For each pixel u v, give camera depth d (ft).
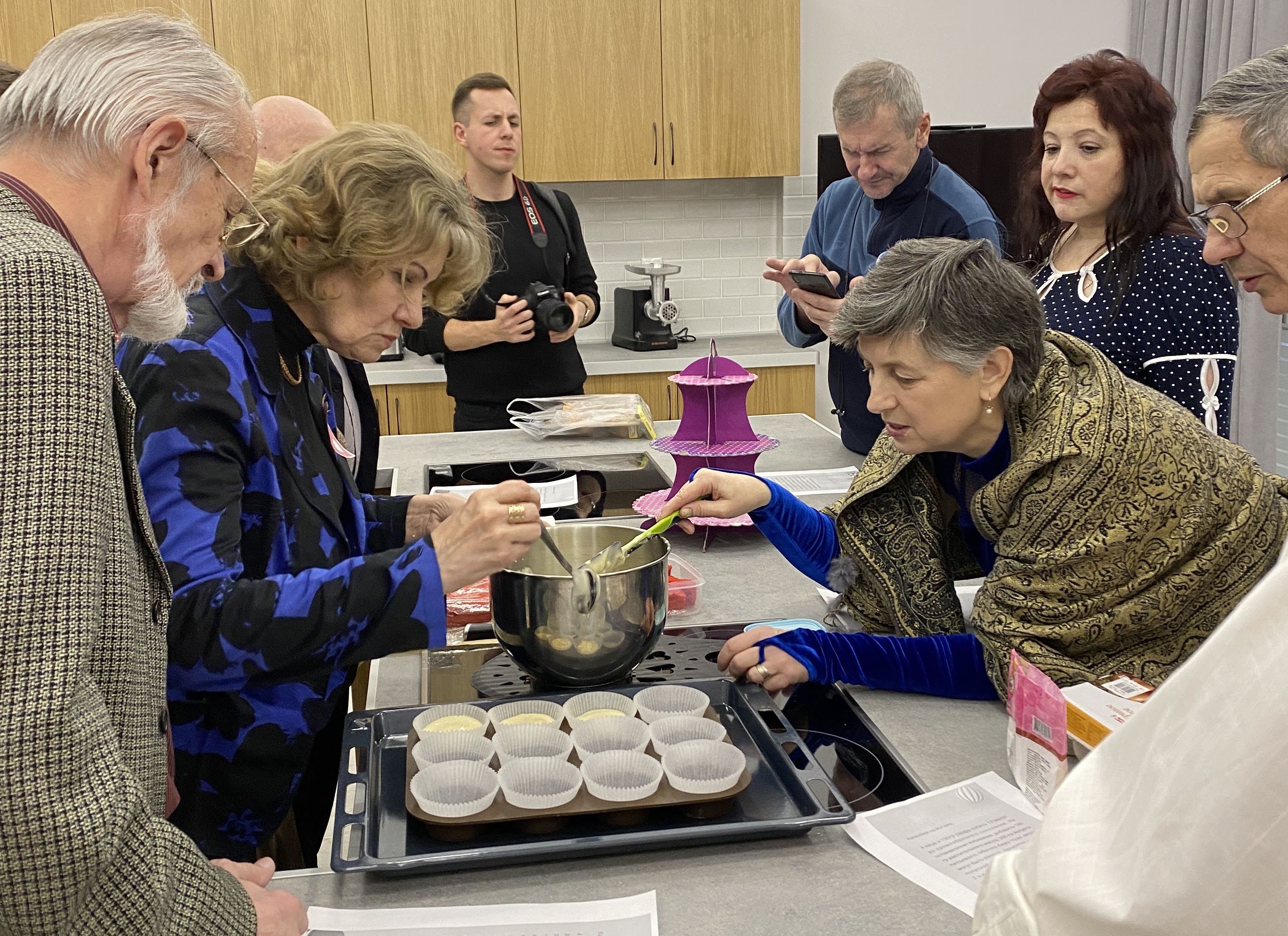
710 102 13.92
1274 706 1.61
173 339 3.98
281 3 12.68
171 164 3.11
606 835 3.52
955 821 3.68
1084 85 6.40
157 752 3.22
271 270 4.32
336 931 3.16
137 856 2.53
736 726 4.35
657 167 13.98
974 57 15.47
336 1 12.80
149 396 3.92
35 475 2.42
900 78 8.98
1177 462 4.30
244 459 4.21
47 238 2.59
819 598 5.83
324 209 4.12
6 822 2.34
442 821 3.52
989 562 5.38
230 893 2.79
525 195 11.09
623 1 13.43
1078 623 4.35
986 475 4.88
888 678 4.66
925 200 9.33
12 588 2.36
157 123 3.01
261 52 12.75
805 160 15.42
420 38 13.05
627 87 13.67
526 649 4.49
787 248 15.69
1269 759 1.61
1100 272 6.61
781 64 13.98
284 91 12.89
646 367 13.97
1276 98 4.14
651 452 8.91
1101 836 1.86
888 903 3.27
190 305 4.20
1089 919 1.80
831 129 15.38
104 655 2.87
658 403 14.14
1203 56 13.83
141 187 3.06
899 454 5.21
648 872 3.46
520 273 10.98
